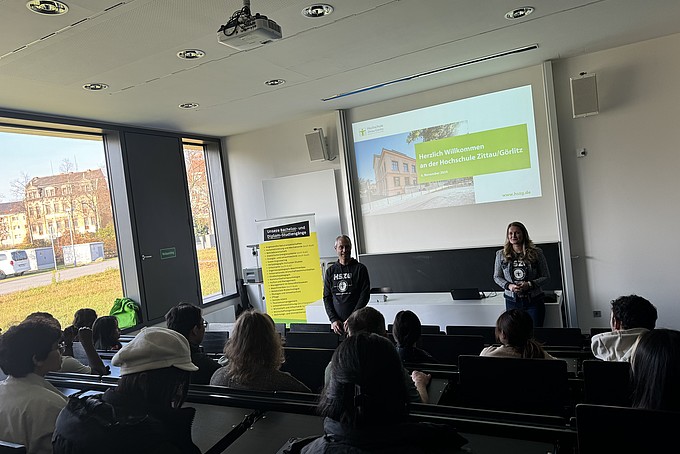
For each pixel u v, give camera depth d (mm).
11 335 1641
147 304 5766
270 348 1907
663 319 4777
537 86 5168
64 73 3725
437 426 993
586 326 5094
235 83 4570
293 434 1347
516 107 5293
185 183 6559
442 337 2699
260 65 4121
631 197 4828
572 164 5047
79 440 1039
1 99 4227
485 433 1254
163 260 6055
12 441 1555
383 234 6152
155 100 4824
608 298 4984
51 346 1692
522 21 3715
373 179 6172
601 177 4938
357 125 6215
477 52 4422
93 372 2494
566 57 4934
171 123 5922
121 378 1209
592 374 1687
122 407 1156
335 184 6410
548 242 5125
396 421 950
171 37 3262
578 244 5086
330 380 996
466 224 5660
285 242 5992
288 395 1607
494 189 5477
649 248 4793
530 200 5301
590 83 4770
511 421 1302
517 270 4074
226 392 1726
